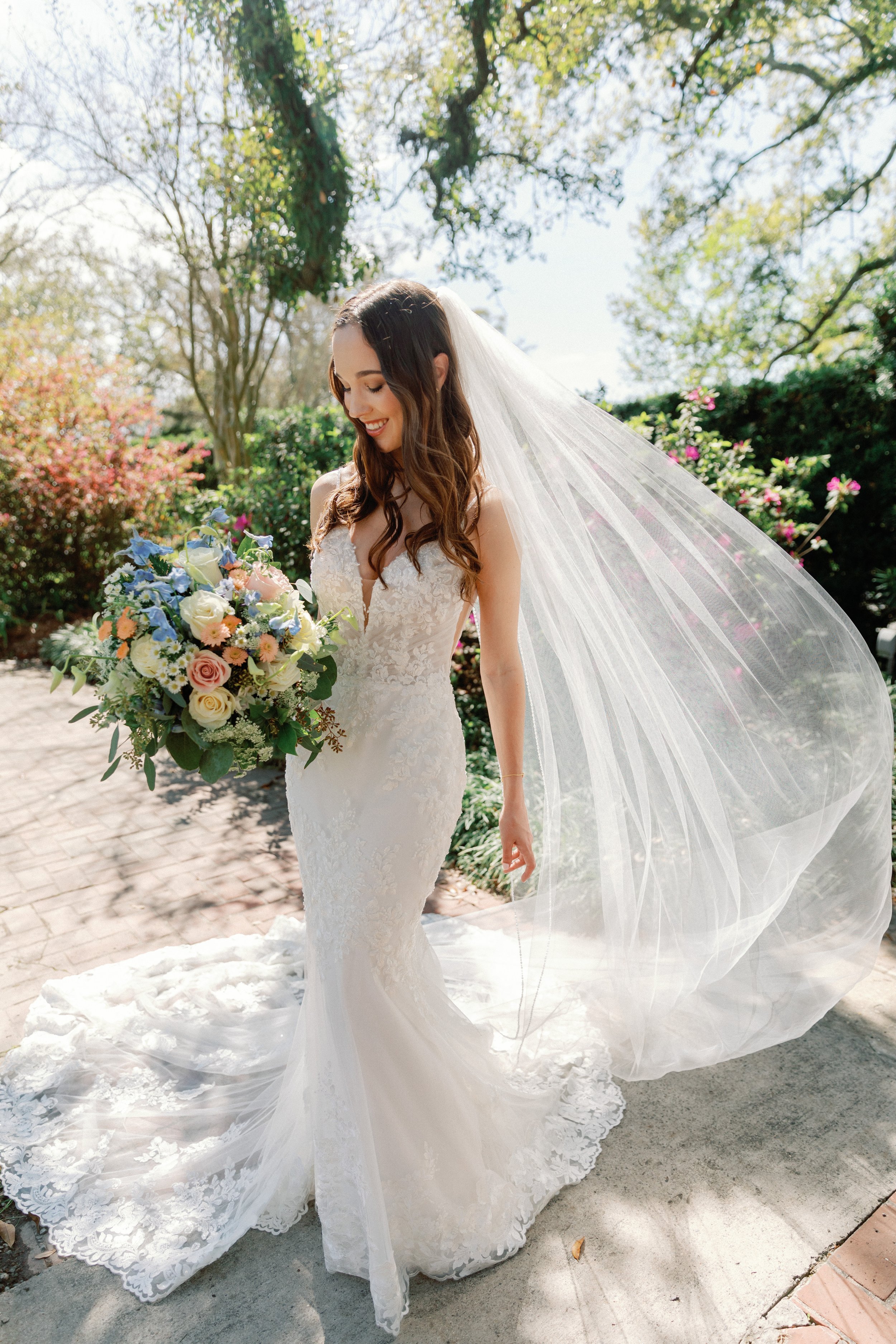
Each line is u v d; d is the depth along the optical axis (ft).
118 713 5.47
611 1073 7.68
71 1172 6.86
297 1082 6.81
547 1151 7.01
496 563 6.40
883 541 25.07
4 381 32.24
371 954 5.82
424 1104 5.90
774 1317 5.61
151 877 12.53
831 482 16.31
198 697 5.21
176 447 34.83
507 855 6.76
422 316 6.04
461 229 31.78
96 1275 6.02
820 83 32.37
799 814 7.63
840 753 7.62
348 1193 5.85
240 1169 6.93
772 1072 8.09
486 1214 6.15
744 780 7.57
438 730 6.19
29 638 29.09
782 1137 7.26
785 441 26.03
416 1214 5.89
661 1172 6.89
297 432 20.93
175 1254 6.09
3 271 56.29
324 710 6.31
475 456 6.56
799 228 41.65
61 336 49.39
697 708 7.46
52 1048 8.29
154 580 5.47
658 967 7.61
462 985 9.27
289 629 5.44
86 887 12.17
